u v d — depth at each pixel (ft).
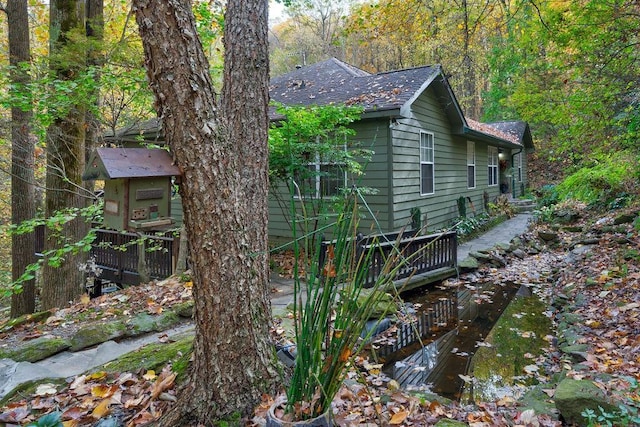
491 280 22.77
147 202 6.44
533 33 22.26
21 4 20.33
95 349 12.02
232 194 6.69
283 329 12.01
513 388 10.93
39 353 11.27
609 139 23.39
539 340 14.32
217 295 6.64
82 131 19.03
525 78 27.17
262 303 7.36
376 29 25.17
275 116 26.09
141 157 6.24
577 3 19.47
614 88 20.49
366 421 7.43
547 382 10.89
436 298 19.97
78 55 16.43
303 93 31.07
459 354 13.39
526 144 65.05
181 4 5.90
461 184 38.40
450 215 35.73
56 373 10.19
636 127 20.43
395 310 16.47
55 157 18.47
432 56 52.29
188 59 5.98
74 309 16.15
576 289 17.80
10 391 9.00
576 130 23.79
